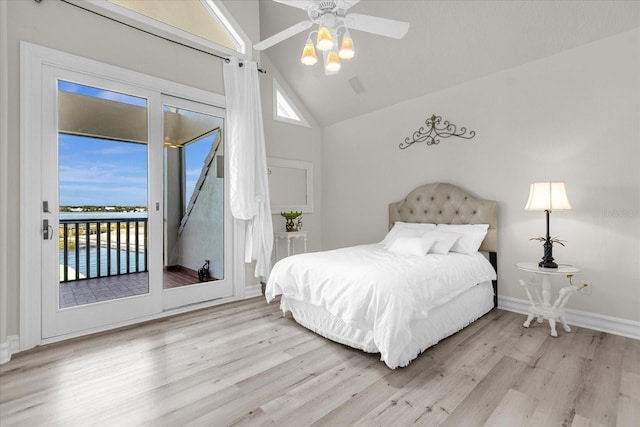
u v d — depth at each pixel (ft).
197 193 10.84
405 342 6.33
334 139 16.01
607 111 8.38
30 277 7.54
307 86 14.80
